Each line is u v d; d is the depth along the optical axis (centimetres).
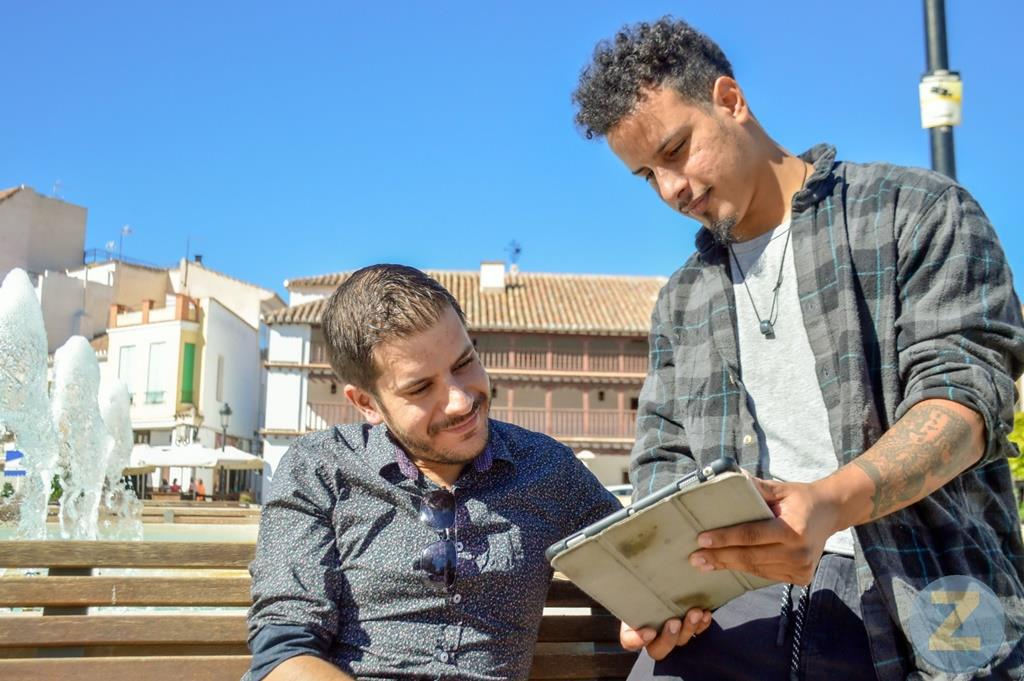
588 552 197
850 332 227
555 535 244
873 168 243
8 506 966
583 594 278
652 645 235
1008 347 209
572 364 3688
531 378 3659
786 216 254
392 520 232
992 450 202
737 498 176
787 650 232
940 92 547
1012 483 238
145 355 4241
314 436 246
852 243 234
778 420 245
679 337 276
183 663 252
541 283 4106
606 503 253
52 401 1064
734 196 248
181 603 260
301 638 214
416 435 225
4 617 252
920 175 232
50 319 4428
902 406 211
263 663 210
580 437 3638
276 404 3647
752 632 238
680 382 269
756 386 251
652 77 245
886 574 214
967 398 198
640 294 4044
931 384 205
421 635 224
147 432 4247
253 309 4966
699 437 256
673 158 249
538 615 242
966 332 210
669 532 191
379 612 227
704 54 248
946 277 215
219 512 1088
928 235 222
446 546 229
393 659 222
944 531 216
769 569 187
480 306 3762
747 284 256
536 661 270
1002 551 228
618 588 210
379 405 230
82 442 1062
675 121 243
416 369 220
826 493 185
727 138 245
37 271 4834
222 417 4378
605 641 277
